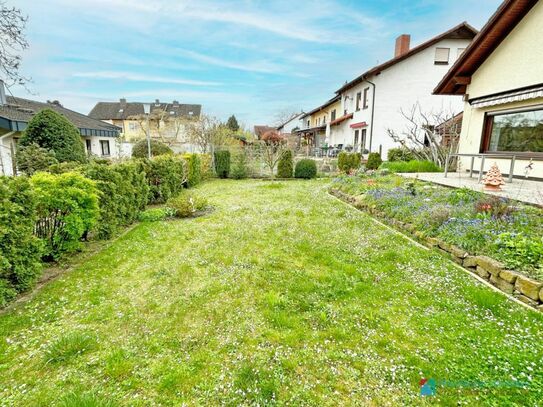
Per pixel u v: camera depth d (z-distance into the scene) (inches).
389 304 127.0
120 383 86.5
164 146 649.6
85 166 225.5
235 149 669.3
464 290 135.8
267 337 107.0
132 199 262.8
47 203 159.0
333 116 1060.5
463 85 380.5
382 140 701.3
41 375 89.3
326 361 95.1
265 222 266.1
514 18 284.2
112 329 112.3
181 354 98.9
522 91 280.5
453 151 499.8
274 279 153.0
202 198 338.6
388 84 683.4
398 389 84.1
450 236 179.0
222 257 184.1
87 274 160.6
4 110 495.5
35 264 135.0
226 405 80.0
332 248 195.8
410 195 278.7
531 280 123.7
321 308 124.8
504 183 286.0
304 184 534.3
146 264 175.5
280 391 84.1
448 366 90.4
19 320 115.8
